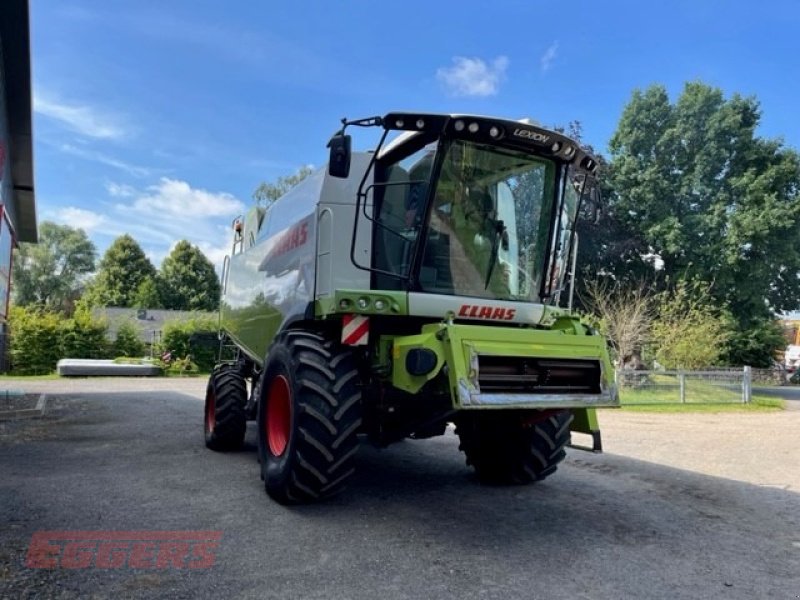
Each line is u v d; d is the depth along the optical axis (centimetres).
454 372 397
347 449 437
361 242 514
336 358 450
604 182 2712
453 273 479
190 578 324
